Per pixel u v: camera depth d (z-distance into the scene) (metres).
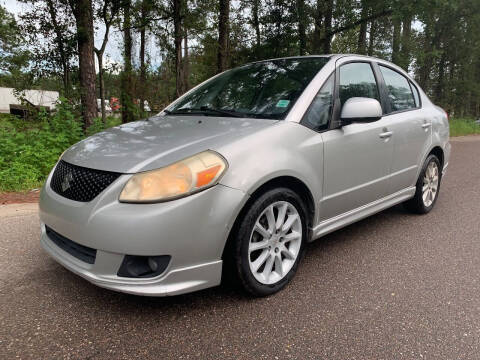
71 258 2.25
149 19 14.86
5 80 15.80
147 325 2.13
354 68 3.29
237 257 2.25
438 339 2.04
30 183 5.51
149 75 16.38
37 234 3.54
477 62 31.95
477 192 5.47
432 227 3.88
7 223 3.83
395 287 2.61
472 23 23.30
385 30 18.91
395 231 3.75
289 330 2.10
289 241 2.60
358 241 3.48
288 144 2.49
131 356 1.87
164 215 1.97
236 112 2.91
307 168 2.57
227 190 2.13
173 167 2.08
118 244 1.98
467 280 2.73
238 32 18.17
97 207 2.05
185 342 1.98
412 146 3.78
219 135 2.39
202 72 21.31
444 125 4.46
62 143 6.82
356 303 2.40
